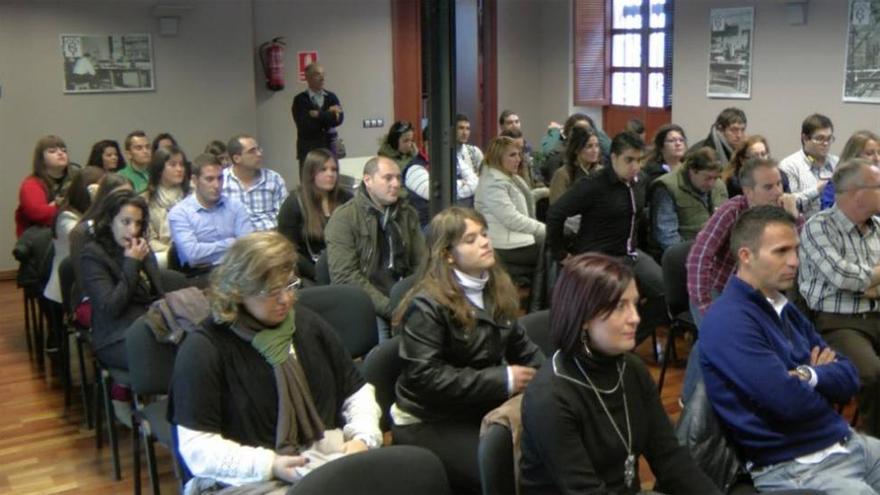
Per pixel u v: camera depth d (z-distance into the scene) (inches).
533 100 358.0
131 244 123.7
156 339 103.3
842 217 116.6
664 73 299.7
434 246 94.8
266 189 186.2
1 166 248.8
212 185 156.9
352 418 84.2
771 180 120.3
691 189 167.9
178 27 269.0
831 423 85.0
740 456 86.5
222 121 281.9
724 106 263.7
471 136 349.1
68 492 120.0
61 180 194.5
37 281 172.2
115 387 121.2
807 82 235.5
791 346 88.6
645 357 168.1
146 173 209.6
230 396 77.5
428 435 91.9
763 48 247.9
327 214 160.6
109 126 263.3
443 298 92.6
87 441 137.4
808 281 120.0
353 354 112.0
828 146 183.9
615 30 321.1
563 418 70.0
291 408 78.9
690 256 125.3
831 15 226.4
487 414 85.7
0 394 158.2
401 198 137.7
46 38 250.4
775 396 82.4
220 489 78.5
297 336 82.0
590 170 192.1
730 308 86.5
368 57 311.4
